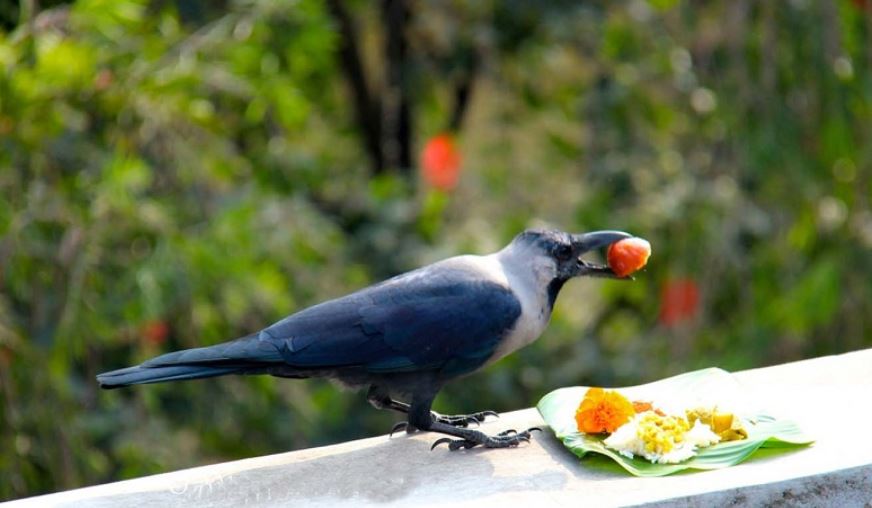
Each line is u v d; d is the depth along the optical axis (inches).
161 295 412.8
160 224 416.2
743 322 508.4
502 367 534.0
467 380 532.7
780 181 498.6
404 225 542.0
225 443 465.4
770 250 510.6
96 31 408.8
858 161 496.4
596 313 597.6
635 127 546.6
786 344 510.6
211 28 446.0
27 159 410.3
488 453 299.1
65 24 410.0
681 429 285.6
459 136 625.3
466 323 305.6
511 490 277.0
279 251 462.0
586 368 542.0
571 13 542.0
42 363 402.6
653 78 547.2
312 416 471.2
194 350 297.4
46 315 409.1
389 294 307.1
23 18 422.9
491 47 564.7
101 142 427.8
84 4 399.9
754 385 324.5
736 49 498.3
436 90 631.8
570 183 592.4
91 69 400.5
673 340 517.3
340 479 289.9
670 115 547.5
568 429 298.8
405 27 592.7
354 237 543.8
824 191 504.4
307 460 301.6
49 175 414.0
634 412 295.6
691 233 511.2
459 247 531.5
